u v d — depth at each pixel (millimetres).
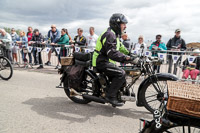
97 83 2969
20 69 6664
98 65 2756
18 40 7617
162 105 1660
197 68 4617
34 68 6934
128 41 5465
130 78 2838
